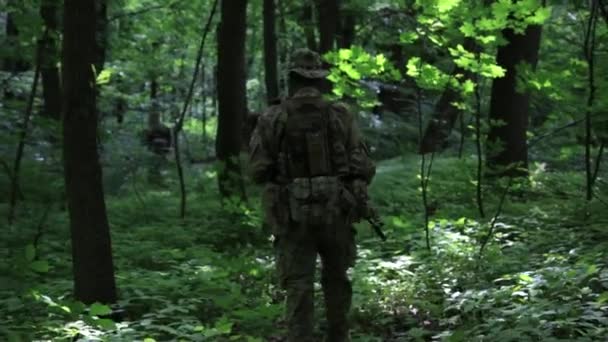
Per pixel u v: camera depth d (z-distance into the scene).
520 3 6.82
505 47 10.20
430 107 18.00
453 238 7.13
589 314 4.65
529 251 7.12
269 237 8.69
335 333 4.64
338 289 4.64
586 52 7.75
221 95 9.99
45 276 6.63
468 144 16.83
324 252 4.60
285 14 19.02
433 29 7.70
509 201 9.58
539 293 5.25
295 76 4.57
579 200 9.02
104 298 5.45
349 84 8.34
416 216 9.35
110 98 16.72
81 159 5.40
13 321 4.90
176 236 8.37
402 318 5.59
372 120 17.39
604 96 7.49
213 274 6.08
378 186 11.11
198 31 20.22
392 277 6.65
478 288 5.89
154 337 4.85
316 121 4.45
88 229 5.42
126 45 19.34
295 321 4.40
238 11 9.94
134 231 8.94
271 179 4.50
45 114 12.97
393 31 15.05
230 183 9.90
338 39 15.55
